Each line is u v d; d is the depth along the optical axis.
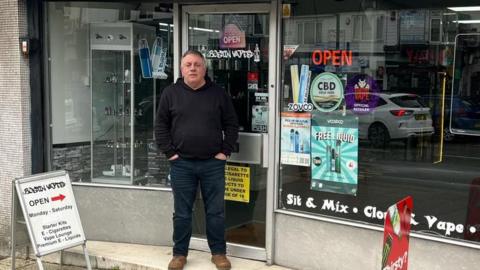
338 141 4.62
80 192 5.68
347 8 4.48
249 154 4.99
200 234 5.38
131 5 5.51
